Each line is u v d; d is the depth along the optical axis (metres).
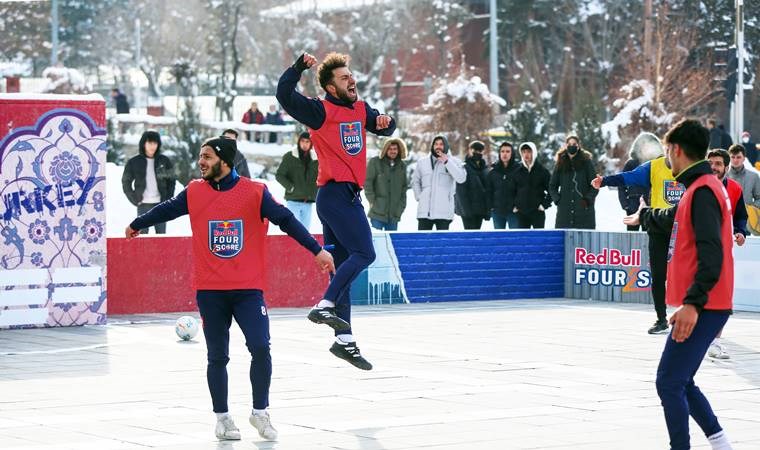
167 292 22.11
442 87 48.44
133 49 82.25
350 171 13.34
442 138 26.56
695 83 63.31
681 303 9.77
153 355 16.67
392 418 12.26
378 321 20.92
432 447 10.93
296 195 25.47
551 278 25.47
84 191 19.72
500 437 11.34
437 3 75.12
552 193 26.89
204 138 43.41
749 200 25.38
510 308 23.17
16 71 78.75
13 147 19.25
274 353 16.84
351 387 14.10
